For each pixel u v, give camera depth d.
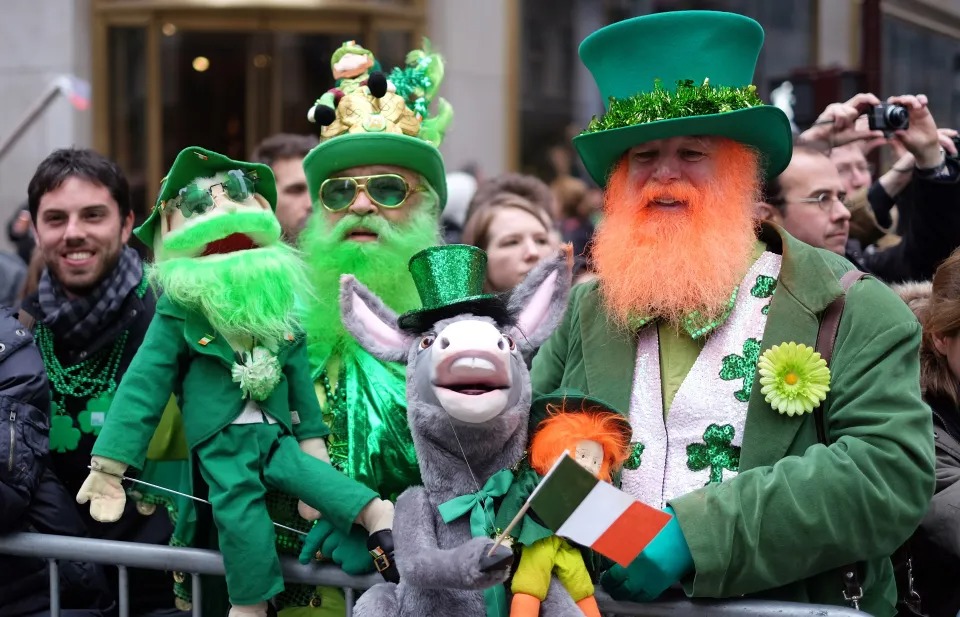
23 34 14.95
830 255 4.94
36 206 6.14
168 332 4.95
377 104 5.83
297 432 5.08
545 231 7.73
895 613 4.84
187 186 4.97
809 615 4.30
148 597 6.00
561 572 4.22
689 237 4.81
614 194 5.09
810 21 15.82
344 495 4.70
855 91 9.19
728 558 4.26
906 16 12.12
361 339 4.40
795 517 4.27
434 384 4.11
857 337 4.55
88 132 14.98
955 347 5.49
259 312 4.88
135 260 6.29
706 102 4.78
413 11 15.30
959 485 5.18
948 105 12.66
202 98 15.23
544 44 15.59
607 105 5.16
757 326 4.74
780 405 4.51
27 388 5.41
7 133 14.97
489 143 15.48
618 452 4.33
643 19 4.97
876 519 4.29
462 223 9.87
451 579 3.91
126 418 4.79
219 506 4.76
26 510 5.43
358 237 5.75
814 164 6.93
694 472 4.63
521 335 4.35
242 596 4.72
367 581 4.77
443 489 4.24
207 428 4.85
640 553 4.29
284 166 8.05
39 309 6.18
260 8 15.05
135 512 5.92
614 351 4.91
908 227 7.14
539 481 4.22
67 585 5.57
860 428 4.41
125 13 15.04
